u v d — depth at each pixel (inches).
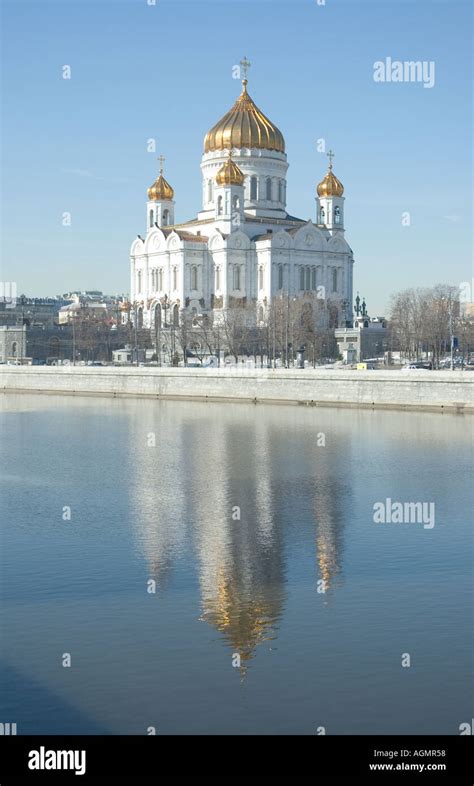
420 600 1889.8
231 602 1886.1
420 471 3540.8
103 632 1717.5
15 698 1451.8
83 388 7755.9
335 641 1668.3
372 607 1847.9
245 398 6663.4
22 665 1569.9
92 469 3661.4
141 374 7327.8
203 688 1482.5
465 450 4079.7
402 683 1494.8
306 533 2490.2
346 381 6117.1
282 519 2677.2
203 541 2407.7
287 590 1964.8
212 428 5024.6
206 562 2196.1
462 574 2075.5
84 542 2400.3
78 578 2062.0
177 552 2293.3
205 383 6894.7
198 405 6496.1
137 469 3649.1
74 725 1375.5
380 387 5954.7
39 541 2416.3
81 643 1663.4
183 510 2822.3
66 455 4069.9
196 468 3659.0
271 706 1425.9
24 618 1793.8
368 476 3432.6
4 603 1884.8
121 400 7052.2
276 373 6471.5
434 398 5723.4
